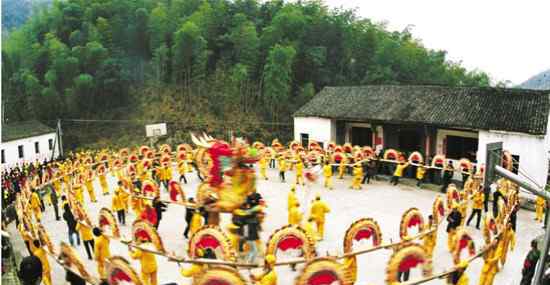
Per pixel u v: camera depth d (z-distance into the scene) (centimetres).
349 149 3019
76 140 4747
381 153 2942
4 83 4675
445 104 2775
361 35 5425
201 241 1188
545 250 1009
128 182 2130
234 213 1445
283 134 4872
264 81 4972
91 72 4984
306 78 5400
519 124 2364
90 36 5069
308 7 5984
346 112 3136
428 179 2753
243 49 5206
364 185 2719
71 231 1691
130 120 5075
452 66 5484
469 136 2653
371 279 1372
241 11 6109
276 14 5634
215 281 967
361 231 1252
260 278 1073
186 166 3152
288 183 2817
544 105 2409
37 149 4006
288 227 1198
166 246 1672
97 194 2634
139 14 5478
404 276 1295
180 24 5434
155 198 1802
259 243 1453
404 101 2980
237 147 1496
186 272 1158
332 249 1623
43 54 4806
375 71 4997
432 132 2808
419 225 1413
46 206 2378
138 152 3225
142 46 5578
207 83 5356
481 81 5459
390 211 2136
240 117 5056
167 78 5397
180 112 5134
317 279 1007
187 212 1728
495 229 1311
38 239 1318
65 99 4747
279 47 4650
